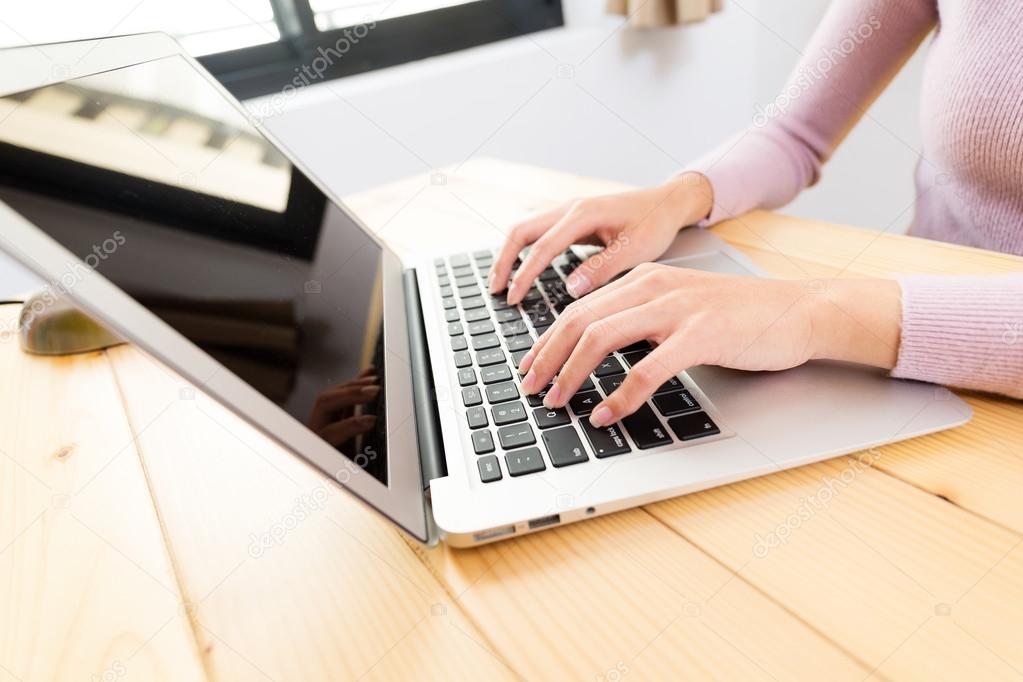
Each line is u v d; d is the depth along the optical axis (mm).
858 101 728
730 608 252
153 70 438
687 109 1934
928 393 356
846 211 1541
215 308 315
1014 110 529
